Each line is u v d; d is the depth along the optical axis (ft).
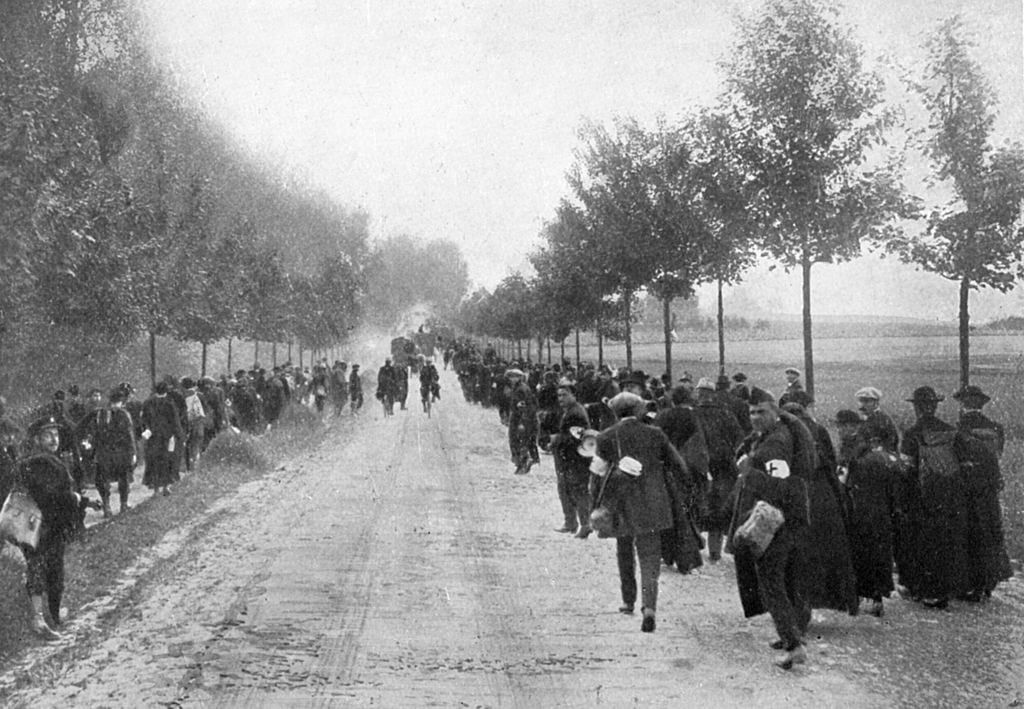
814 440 25.16
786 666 21.80
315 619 26.35
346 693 20.48
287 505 47.03
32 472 25.70
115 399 44.73
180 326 90.02
